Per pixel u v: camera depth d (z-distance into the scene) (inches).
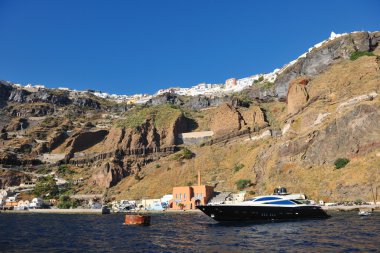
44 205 7057.1
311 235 2212.1
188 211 5516.7
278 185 5280.5
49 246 2079.2
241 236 2294.5
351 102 5890.8
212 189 5979.3
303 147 5610.2
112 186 7810.0
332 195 4576.8
